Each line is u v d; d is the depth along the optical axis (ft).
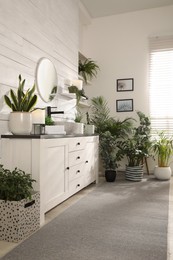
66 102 11.28
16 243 5.06
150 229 5.79
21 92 6.66
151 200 8.30
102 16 14.82
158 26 13.83
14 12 7.18
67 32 11.29
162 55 13.69
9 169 6.25
